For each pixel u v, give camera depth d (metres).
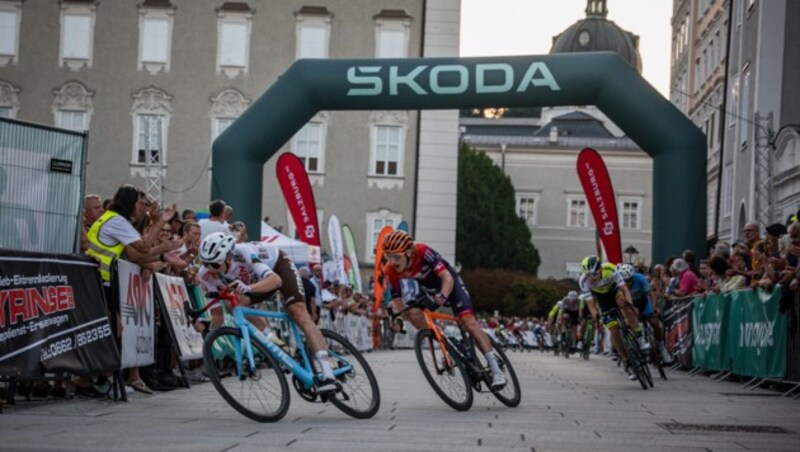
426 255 8.54
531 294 63.91
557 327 28.28
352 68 20.77
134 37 38.50
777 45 26.92
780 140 24.64
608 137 82.19
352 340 24.03
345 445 5.97
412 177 38.72
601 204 20.98
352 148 38.81
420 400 9.63
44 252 7.98
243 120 21.12
